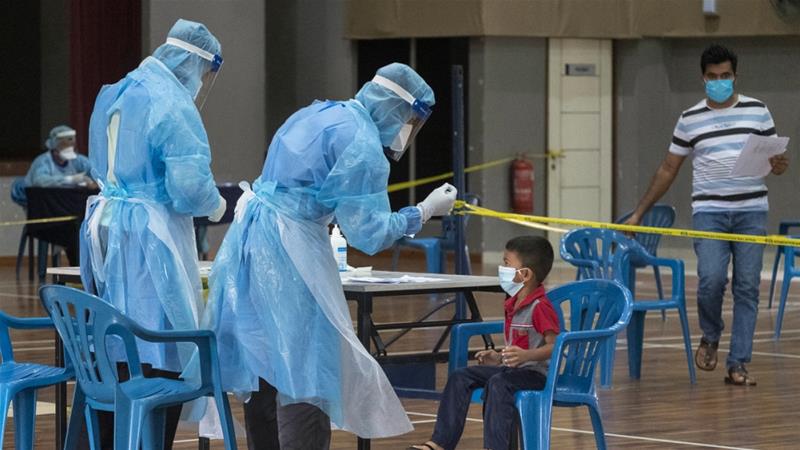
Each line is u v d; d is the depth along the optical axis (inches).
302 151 278.5
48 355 540.1
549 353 291.7
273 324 277.4
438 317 681.0
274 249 278.5
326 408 278.1
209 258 991.6
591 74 1037.8
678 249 1065.5
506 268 298.2
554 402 291.9
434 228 1019.9
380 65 1057.5
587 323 311.3
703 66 473.4
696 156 480.4
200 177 285.6
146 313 289.3
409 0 1019.3
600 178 1047.6
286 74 1096.2
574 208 1038.4
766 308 734.5
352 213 275.4
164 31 991.0
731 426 402.3
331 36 1068.5
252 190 290.2
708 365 487.5
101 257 295.7
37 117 1120.8
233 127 1031.0
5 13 1115.9
